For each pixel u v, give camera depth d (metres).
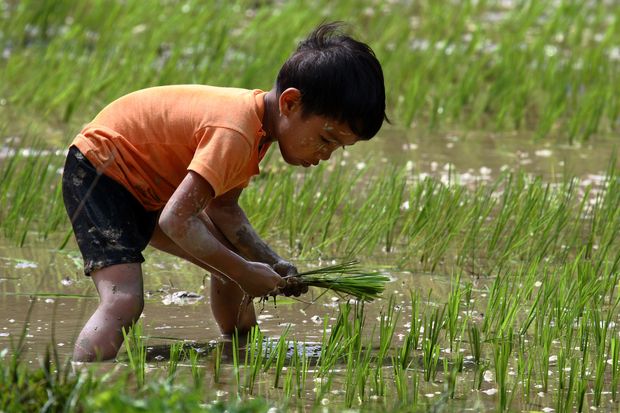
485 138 18.62
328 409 7.79
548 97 21.27
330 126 8.85
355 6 28.03
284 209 13.68
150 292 10.93
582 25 25.67
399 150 17.45
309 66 8.77
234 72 20.81
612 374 8.62
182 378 8.55
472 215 13.29
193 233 8.66
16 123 17.89
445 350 9.51
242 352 9.30
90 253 8.95
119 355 8.95
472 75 21.09
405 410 7.82
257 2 28.52
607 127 19.77
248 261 9.04
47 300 10.41
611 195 13.74
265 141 9.14
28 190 13.23
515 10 28.09
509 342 9.23
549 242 12.24
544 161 17.09
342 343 9.16
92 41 23.58
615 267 11.38
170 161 9.09
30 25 24.11
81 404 6.95
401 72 21.78
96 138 9.16
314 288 11.28
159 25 24.61
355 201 14.24
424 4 29.66
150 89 9.38
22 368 7.82
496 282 10.25
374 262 12.24
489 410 8.13
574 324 10.15
